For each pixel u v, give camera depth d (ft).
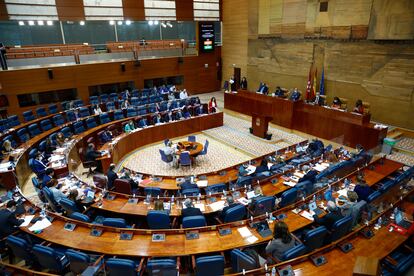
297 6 54.54
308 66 55.21
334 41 49.88
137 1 62.75
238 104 59.11
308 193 23.98
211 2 72.54
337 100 46.19
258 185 25.18
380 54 44.21
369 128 38.78
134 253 17.61
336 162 30.04
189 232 19.15
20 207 22.13
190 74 74.90
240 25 69.77
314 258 16.12
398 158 38.01
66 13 55.21
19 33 68.03
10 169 30.45
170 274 15.58
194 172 37.17
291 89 59.77
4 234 20.10
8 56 52.37
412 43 40.45
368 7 44.27
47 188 24.81
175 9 68.03
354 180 26.18
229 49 75.56
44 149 35.86
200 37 73.00
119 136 41.68
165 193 26.32
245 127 52.54
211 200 23.81
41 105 55.77
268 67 63.82
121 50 64.64
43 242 18.93
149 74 67.92
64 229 19.88
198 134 50.72
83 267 16.61
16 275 15.87
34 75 53.11
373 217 20.76
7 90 51.01
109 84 64.90
